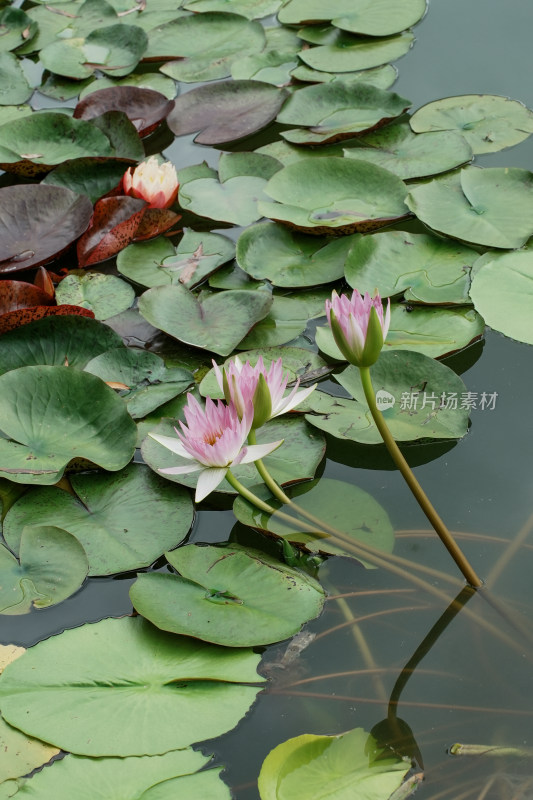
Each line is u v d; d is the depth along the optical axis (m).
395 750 3.57
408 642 3.66
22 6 5.09
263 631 3.64
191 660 3.64
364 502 3.80
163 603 3.67
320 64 4.58
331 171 4.26
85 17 4.84
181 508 3.80
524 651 3.64
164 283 4.11
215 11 4.80
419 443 3.88
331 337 3.99
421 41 4.62
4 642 3.68
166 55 4.69
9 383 3.90
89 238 4.23
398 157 4.32
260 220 4.24
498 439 3.87
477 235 4.09
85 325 4.00
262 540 3.78
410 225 4.20
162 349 4.03
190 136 4.48
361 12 4.69
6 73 4.66
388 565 3.73
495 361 3.98
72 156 4.40
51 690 3.61
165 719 3.58
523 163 4.28
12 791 3.54
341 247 4.14
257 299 4.02
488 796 3.53
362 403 3.89
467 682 3.62
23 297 4.07
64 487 3.84
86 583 3.74
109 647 3.65
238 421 3.67
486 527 3.76
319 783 3.54
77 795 3.53
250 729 3.59
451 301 4.02
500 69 4.52
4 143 4.43
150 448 3.85
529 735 3.58
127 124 4.39
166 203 4.26
